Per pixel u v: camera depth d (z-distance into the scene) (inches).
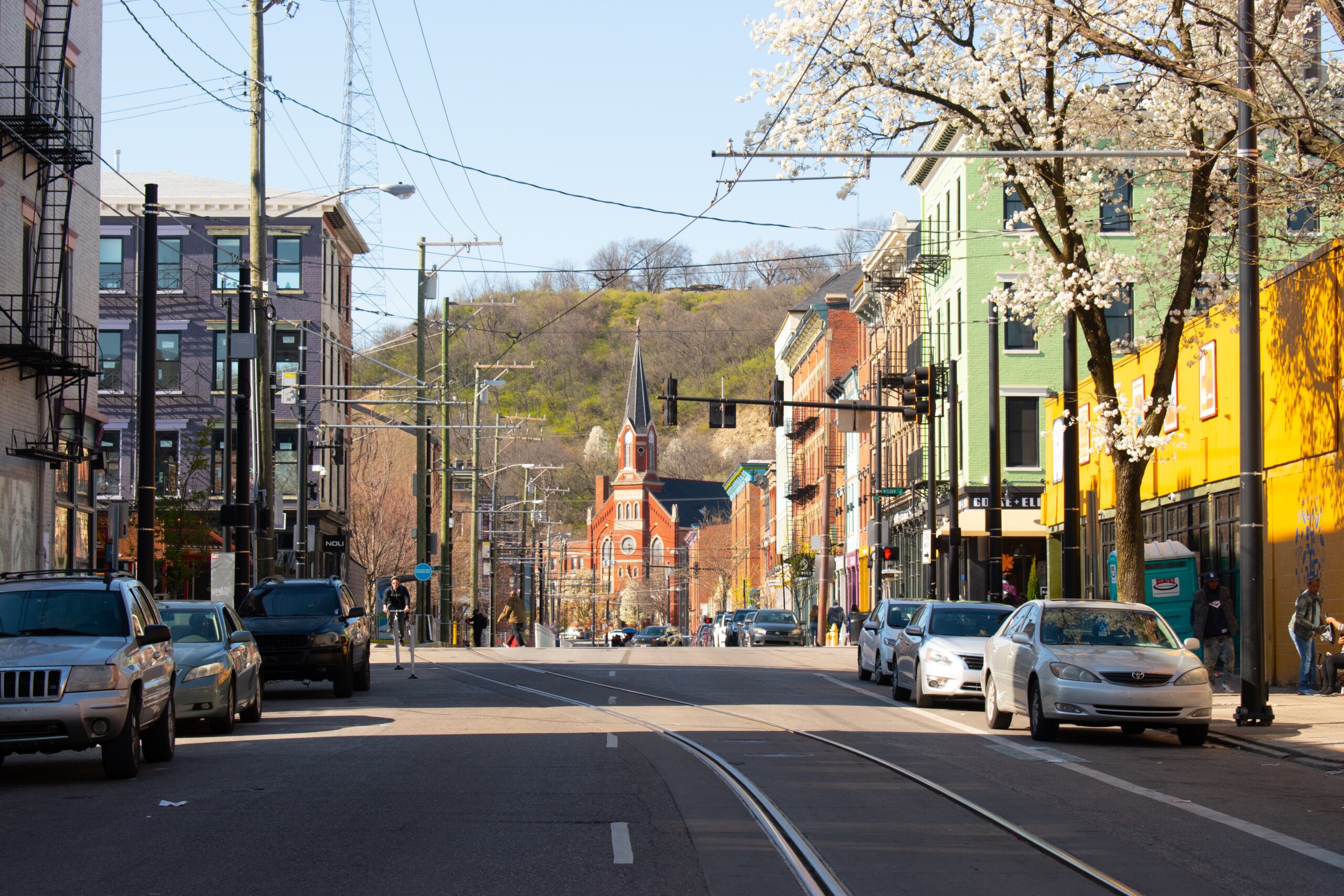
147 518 968.9
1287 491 1011.9
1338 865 372.2
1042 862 374.0
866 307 2706.7
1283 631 1020.5
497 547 3127.5
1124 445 903.7
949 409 1722.4
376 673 1341.0
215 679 721.6
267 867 353.4
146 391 975.6
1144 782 544.1
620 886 334.6
